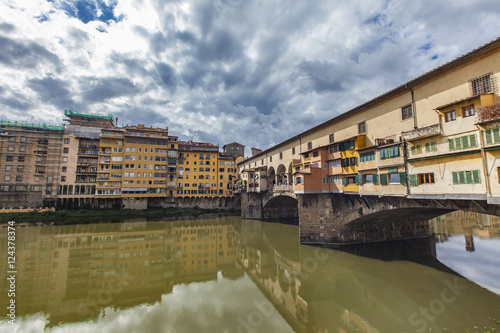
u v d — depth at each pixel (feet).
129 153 235.20
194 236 144.05
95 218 202.90
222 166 284.82
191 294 66.18
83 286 70.33
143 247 116.26
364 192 83.15
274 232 152.56
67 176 221.87
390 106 79.41
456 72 60.39
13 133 215.10
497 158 46.70
